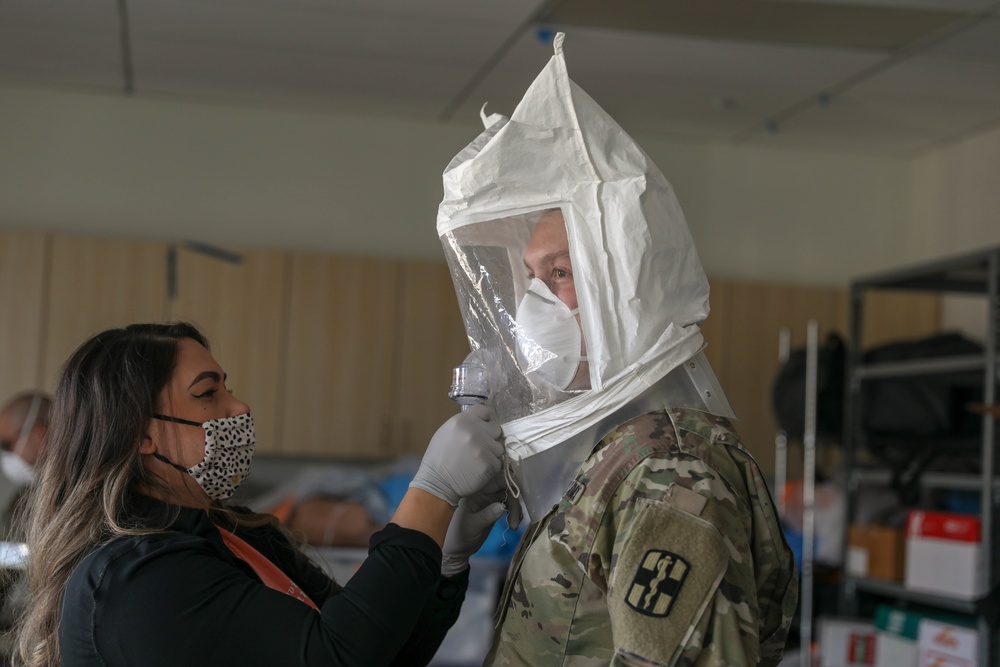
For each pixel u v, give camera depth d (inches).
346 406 179.9
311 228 192.5
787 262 207.9
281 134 193.0
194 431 54.7
